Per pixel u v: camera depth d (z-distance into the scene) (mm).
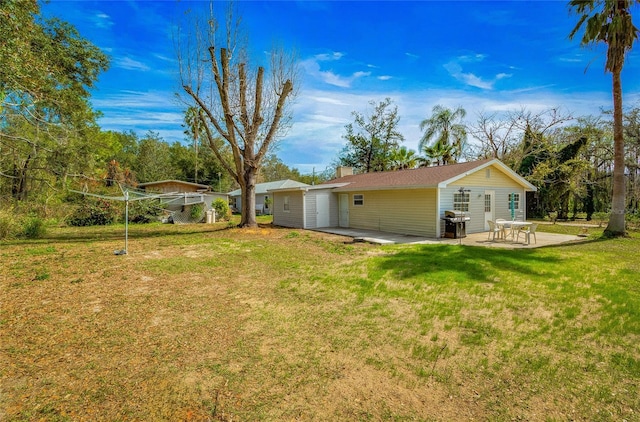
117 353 3602
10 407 2662
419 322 4422
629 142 19266
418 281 6312
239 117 15680
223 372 3215
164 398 2801
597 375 3105
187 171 45000
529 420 2514
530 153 23453
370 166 33250
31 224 13438
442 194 12781
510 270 7066
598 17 11133
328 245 11227
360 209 16672
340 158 35469
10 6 8656
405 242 11672
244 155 16312
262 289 6012
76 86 15188
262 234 14219
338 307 5039
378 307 4996
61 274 6949
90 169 17141
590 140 22141
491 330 4141
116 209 19719
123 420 2523
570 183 20734
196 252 9703
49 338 3963
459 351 3623
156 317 4656
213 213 21547
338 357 3512
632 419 2506
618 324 4227
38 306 5059
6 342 3842
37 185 18234
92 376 3139
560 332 4047
